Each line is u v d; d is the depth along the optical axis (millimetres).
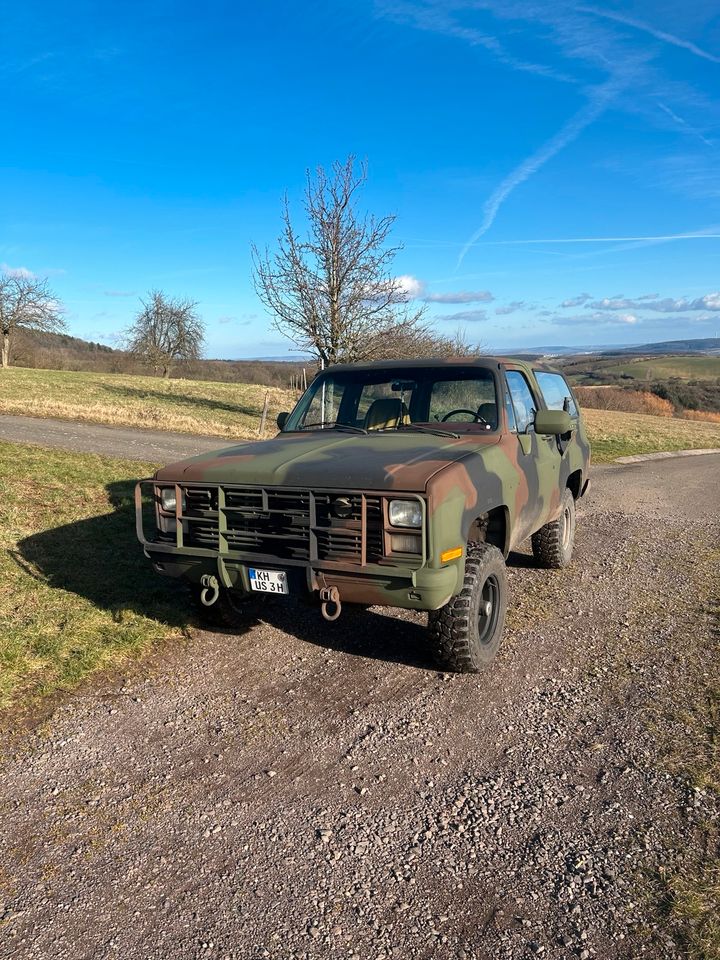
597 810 3037
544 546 6926
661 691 4219
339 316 20594
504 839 2854
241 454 4621
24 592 5617
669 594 6277
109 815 3029
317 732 3758
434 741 3666
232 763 3455
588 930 2346
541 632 5270
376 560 3811
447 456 4207
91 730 3754
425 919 2420
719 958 2186
